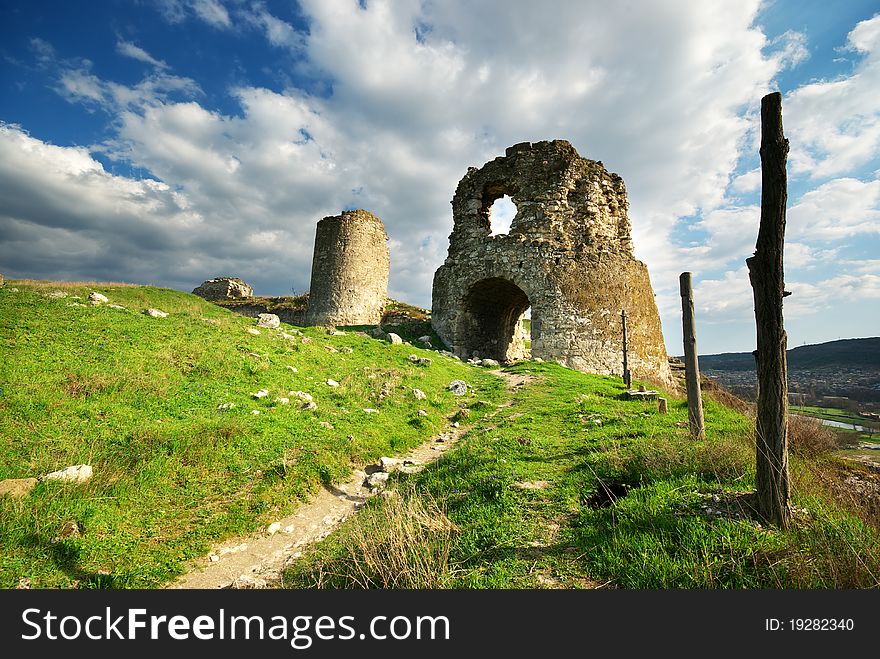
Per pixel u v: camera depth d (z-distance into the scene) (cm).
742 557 429
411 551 485
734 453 677
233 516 651
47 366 968
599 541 495
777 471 490
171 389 1020
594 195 2625
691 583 402
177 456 752
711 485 595
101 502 610
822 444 915
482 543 524
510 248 2592
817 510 515
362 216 3350
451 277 2811
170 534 595
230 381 1144
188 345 1272
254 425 914
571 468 745
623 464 712
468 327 2769
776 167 503
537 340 2438
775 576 402
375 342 2008
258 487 718
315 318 3297
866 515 526
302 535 640
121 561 524
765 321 511
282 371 1296
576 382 1706
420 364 1797
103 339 1182
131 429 805
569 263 2475
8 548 496
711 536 464
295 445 871
